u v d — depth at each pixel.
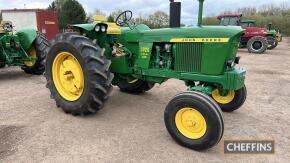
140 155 3.21
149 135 3.73
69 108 4.29
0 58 6.93
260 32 15.09
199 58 3.72
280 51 16.20
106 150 3.29
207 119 3.21
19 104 4.84
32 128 3.82
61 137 3.58
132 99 5.28
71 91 4.36
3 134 3.62
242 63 10.69
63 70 4.42
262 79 7.47
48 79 4.57
